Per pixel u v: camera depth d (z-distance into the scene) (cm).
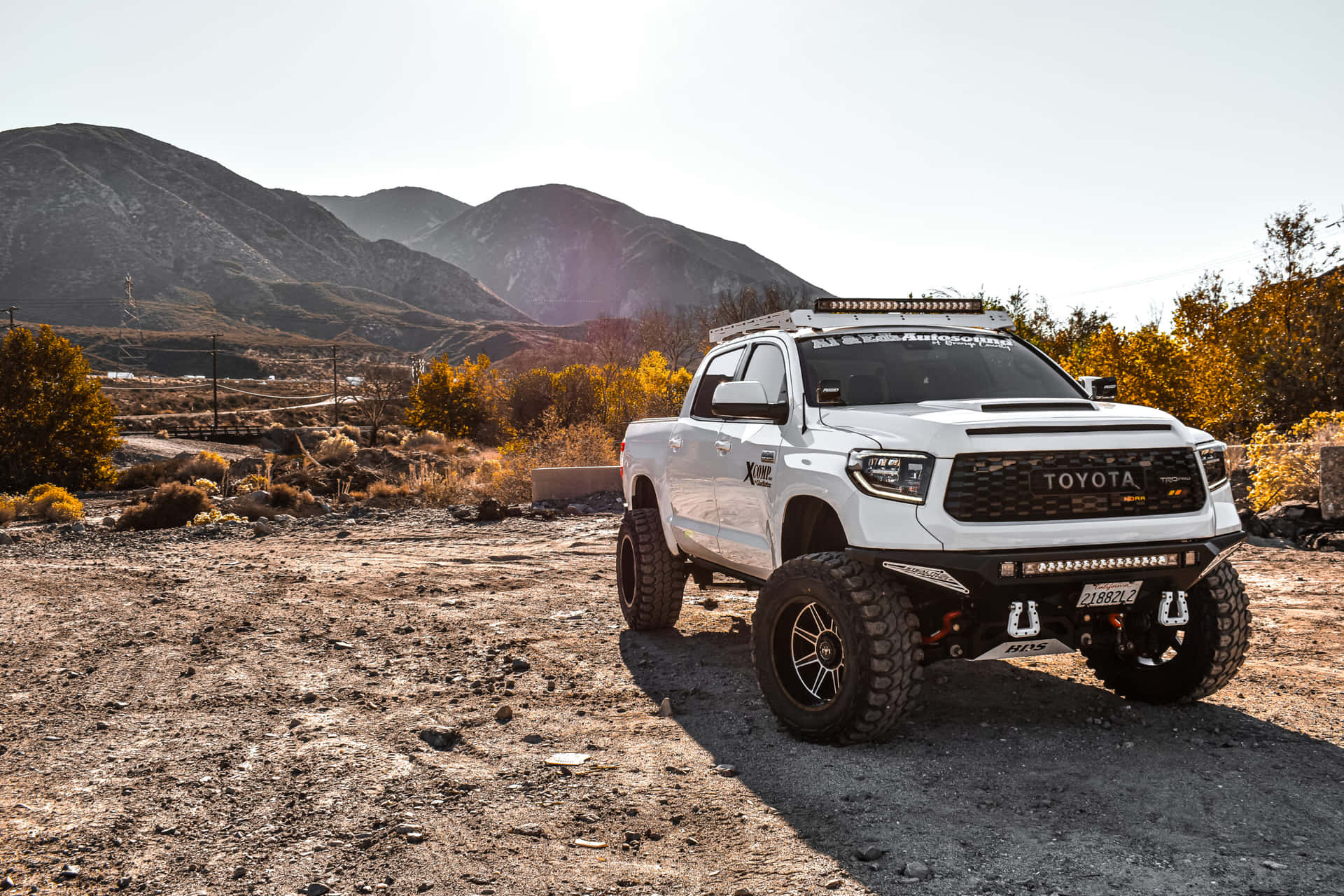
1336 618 664
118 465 4872
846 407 484
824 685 454
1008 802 363
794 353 525
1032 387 520
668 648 649
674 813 367
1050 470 411
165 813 380
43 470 3953
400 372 8475
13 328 4212
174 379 14550
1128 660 500
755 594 848
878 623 411
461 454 4297
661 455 672
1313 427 1263
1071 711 479
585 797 386
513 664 609
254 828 364
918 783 385
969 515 402
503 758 438
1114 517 416
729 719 486
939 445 407
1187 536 420
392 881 316
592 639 684
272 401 10819
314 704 542
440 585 945
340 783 409
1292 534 997
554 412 3059
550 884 310
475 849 339
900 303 571
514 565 1083
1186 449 430
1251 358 1834
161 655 677
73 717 530
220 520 1788
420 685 576
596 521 1487
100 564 1199
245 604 872
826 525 505
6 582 1058
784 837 340
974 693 518
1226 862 308
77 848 348
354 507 1884
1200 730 442
